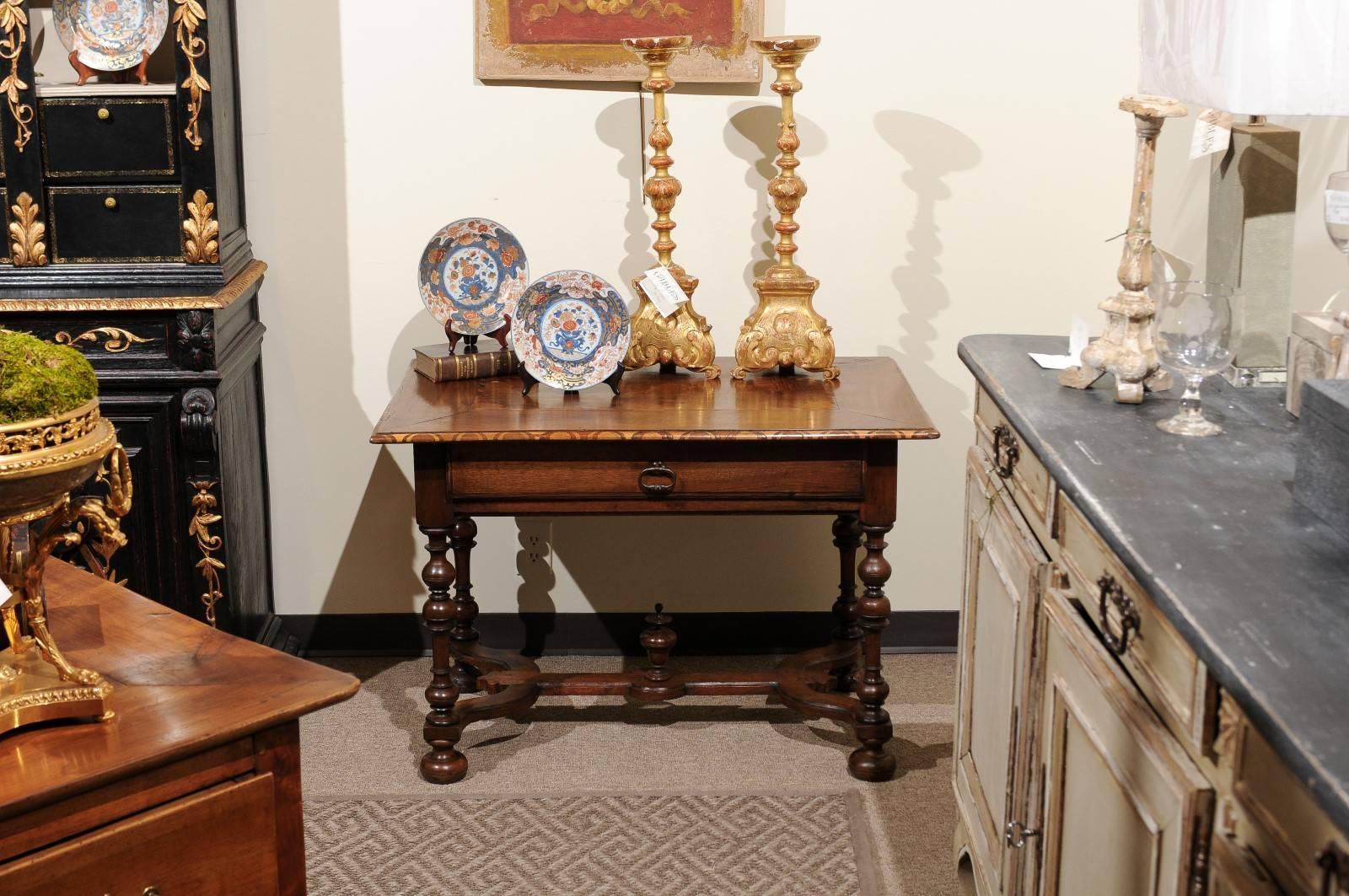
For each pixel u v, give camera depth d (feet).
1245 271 7.18
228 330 10.45
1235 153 7.25
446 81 10.85
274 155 10.96
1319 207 7.70
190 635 5.74
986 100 10.87
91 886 4.80
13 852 4.61
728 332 11.34
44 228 9.98
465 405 9.61
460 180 11.03
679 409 9.50
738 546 11.68
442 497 9.36
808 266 11.19
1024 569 6.68
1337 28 5.70
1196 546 5.07
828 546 11.69
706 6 10.62
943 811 9.44
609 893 8.52
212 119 9.92
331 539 11.70
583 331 9.85
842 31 10.76
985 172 11.01
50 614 5.91
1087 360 6.97
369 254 11.16
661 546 11.68
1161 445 6.25
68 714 5.00
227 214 10.39
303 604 11.84
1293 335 6.69
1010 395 7.05
